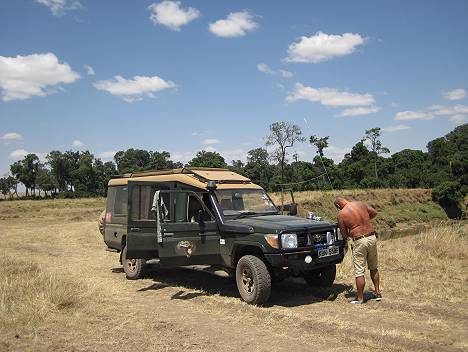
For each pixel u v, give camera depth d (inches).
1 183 4060.0
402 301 293.6
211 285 370.3
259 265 294.7
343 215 300.2
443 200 1936.5
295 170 2454.5
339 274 375.9
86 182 3880.4
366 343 219.0
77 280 373.1
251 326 253.8
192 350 216.4
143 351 216.4
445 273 367.6
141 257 375.6
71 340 232.7
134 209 378.3
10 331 244.2
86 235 779.4
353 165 2503.7
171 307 302.4
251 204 351.9
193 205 343.0
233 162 3479.3
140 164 4313.5
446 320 253.3
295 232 293.7
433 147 3016.7
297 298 314.3
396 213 1715.1
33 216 1596.9
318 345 219.9
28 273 392.5
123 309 294.0
